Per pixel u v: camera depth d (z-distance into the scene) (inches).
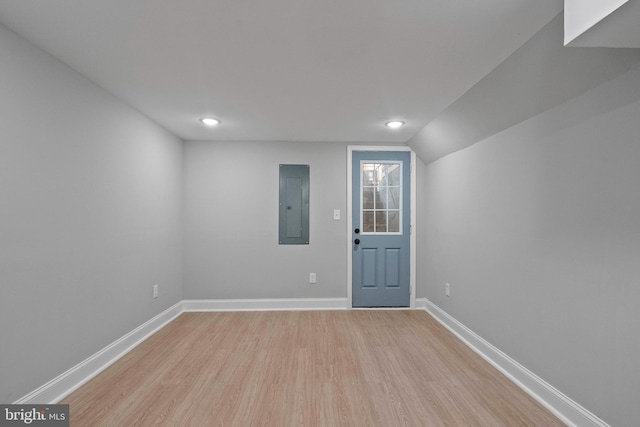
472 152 113.9
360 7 58.6
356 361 101.6
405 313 153.2
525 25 64.0
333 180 159.8
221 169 156.9
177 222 149.1
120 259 104.4
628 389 57.7
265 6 58.2
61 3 57.4
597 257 63.9
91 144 90.4
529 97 79.4
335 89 95.8
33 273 71.7
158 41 70.3
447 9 59.1
